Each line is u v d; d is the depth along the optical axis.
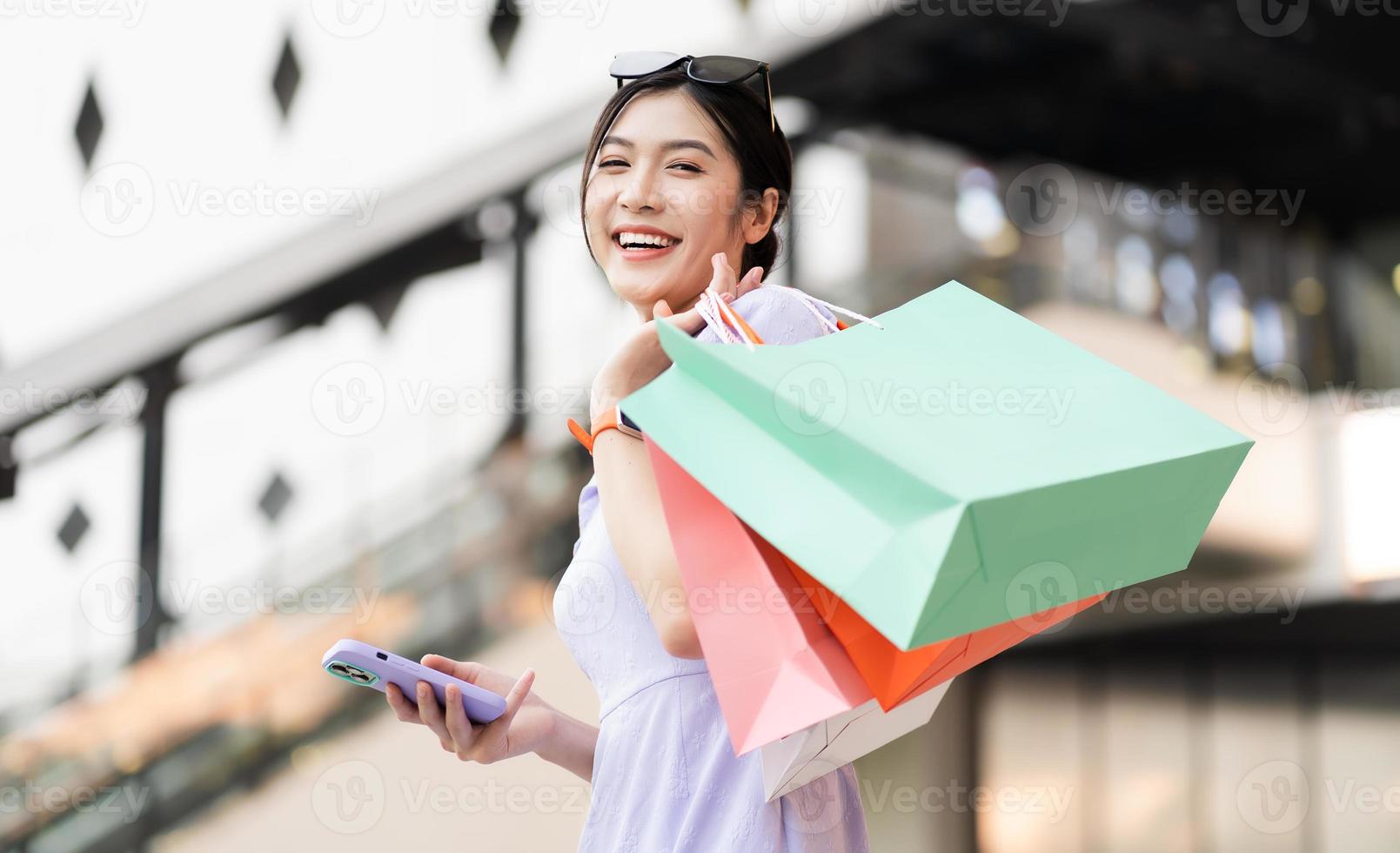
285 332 6.23
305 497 6.29
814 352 1.10
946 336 1.17
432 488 6.37
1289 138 9.46
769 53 6.85
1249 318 9.85
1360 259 11.11
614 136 1.55
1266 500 8.93
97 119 5.29
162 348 6.00
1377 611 8.77
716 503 1.08
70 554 6.15
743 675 1.06
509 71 6.15
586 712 6.39
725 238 1.55
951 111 8.15
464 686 1.45
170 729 6.21
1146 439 1.03
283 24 5.48
